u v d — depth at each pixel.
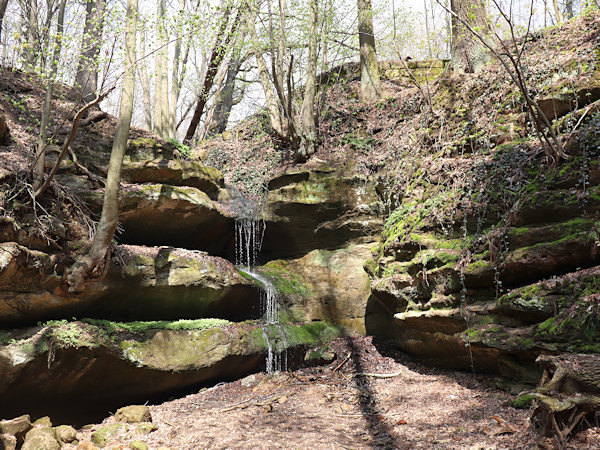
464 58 9.71
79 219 6.67
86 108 5.89
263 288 8.70
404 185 8.70
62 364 5.68
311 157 10.28
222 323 7.59
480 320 6.01
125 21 6.78
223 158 12.09
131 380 6.39
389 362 7.94
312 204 9.46
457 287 6.41
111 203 6.14
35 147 6.62
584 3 7.61
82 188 6.93
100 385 6.15
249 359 7.71
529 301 5.25
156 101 12.88
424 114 9.11
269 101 11.34
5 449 4.59
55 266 5.95
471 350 6.17
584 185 5.29
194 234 8.77
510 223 5.94
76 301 6.22
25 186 5.99
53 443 4.86
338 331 9.20
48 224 6.11
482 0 9.48
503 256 5.79
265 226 9.70
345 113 10.97
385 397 6.47
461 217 6.73
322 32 10.92
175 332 6.94
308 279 9.68
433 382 6.75
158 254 7.10
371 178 9.50
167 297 7.18
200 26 6.88
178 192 7.96
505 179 6.37
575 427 4.17
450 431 4.96
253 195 10.16
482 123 7.65
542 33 8.41
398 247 7.55
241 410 6.35
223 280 7.70
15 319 5.66
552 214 5.54
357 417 5.89
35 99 7.70
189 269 7.30
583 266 5.10
